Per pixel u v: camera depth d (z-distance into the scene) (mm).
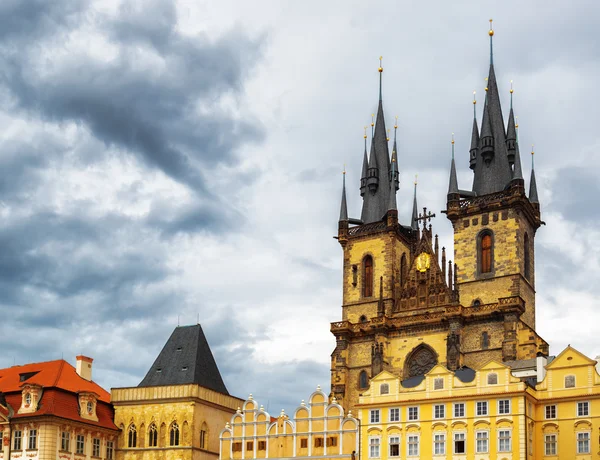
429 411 114188
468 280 143000
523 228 144750
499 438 108500
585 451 106438
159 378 138875
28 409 126875
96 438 131000
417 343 141750
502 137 151000
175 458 130125
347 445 119688
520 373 122875
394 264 151125
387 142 164500
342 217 158125
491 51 157250
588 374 108688
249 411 128375
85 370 142875
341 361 146375
